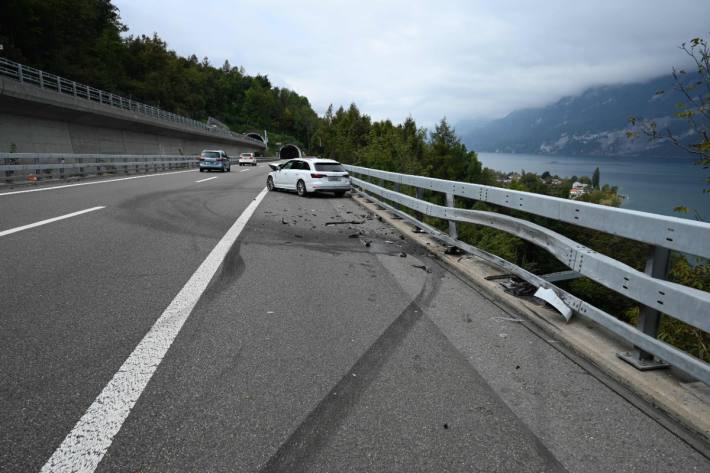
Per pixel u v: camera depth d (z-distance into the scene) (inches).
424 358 129.3
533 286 193.0
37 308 157.2
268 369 118.9
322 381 113.8
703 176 257.4
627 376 117.0
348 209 512.7
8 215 349.7
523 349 138.2
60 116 1300.4
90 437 88.3
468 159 2293.3
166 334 138.6
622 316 576.1
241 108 7819.9
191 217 384.2
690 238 101.4
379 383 113.9
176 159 1389.0
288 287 195.9
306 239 312.7
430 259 265.3
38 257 227.1
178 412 97.8
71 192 529.7
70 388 105.7
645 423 100.5
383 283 208.8
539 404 106.7
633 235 123.3
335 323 154.6
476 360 129.3
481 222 233.0
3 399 100.3
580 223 149.5
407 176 376.5
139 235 294.8
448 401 106.5
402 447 88.7
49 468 79.2
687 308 102.7
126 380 110.2
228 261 237.8
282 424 95.0
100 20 3058.6
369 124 2901.1
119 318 150.6
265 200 561.9
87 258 229.5
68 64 2411.4
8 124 1109.7
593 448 90.8
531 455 87.8
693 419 98.0
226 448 86.5
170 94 4082.2
